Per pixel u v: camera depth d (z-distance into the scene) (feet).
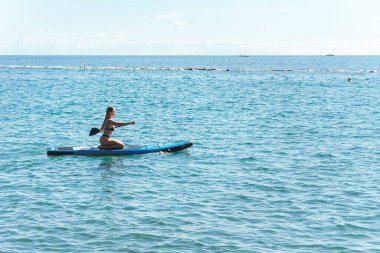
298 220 42.01
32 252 35.04
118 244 36.50
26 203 46.55
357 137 86.17
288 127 98.53
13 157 67.82
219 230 39.50
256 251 35.37
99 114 118.73
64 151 68.90
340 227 40.29
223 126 99.45
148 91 196.34
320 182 54.70
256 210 44.68
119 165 63.31
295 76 334.03
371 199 48.06
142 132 91.56
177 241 37.09
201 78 302.25
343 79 298.35
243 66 608.60
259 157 68.44
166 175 58.08
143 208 45.14
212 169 61.16
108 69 451.53
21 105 136.46
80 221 41.52
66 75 329.93
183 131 92.63
